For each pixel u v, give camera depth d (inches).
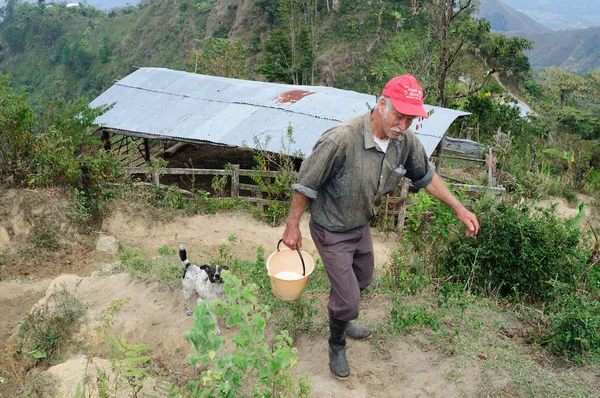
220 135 548.7
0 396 204.8
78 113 460.8
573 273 230.2
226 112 592.1
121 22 5078.7
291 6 1884.8
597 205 625.3
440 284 222.8
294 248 145.2
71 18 5521.7
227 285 113.0
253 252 384.8
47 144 397.7
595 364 157.8
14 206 378.3
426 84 1008.9
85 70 4965.6
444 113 574.6
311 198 138.8
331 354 159.6
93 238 392.5
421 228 241.3
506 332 183.0
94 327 215.8
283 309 200.5
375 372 162.4
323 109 575.2
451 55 989.2
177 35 4306.1
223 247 301.6
